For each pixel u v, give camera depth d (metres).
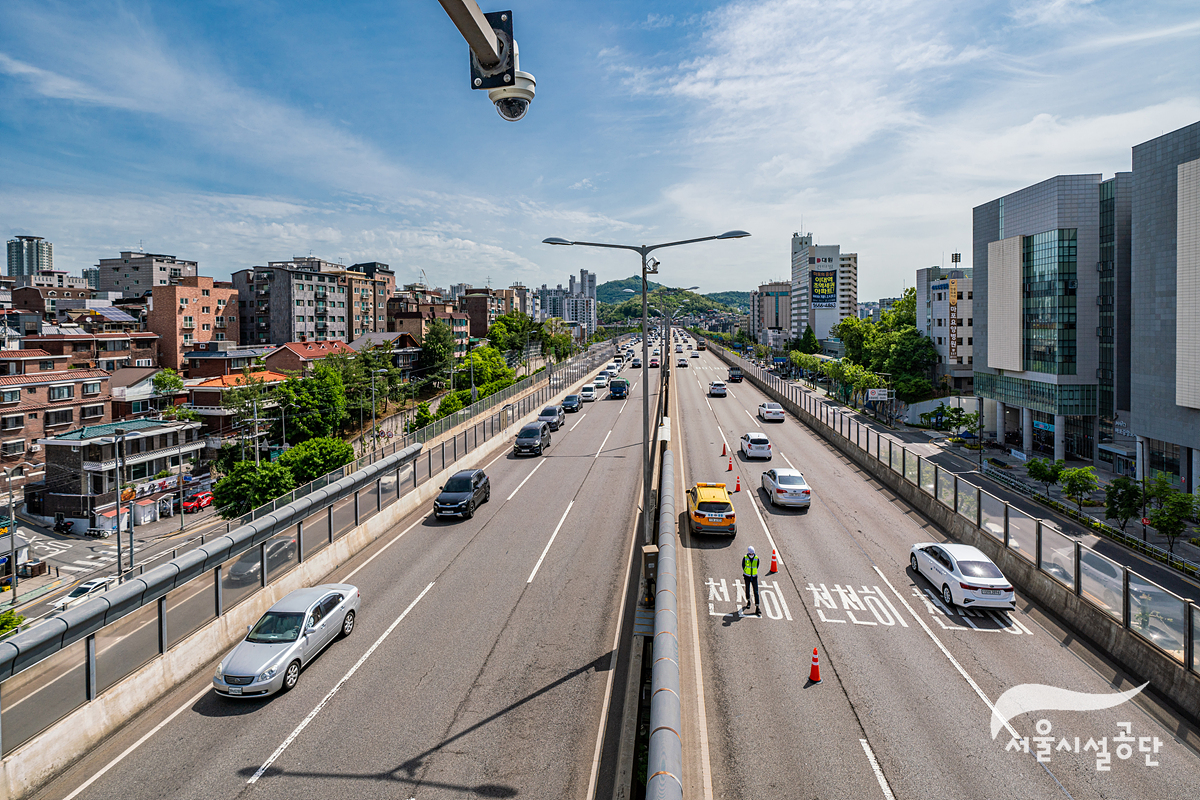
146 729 13.67
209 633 16.94
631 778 11.45
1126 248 53.00
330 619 17.06
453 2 3.97
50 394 65.19
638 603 18.34
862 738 12.66
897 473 32.66
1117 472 52.03
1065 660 15.87
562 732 13.13
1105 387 54.81
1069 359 55.81
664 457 29.34
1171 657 14.16
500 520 28.62
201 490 68.00
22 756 11.66
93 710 13.20
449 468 36.59
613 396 74.50
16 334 80.38
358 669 15.94
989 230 68.25
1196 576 30.19
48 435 64.88
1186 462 40.00
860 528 26.69
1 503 60.03
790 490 29.09
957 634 17.30
